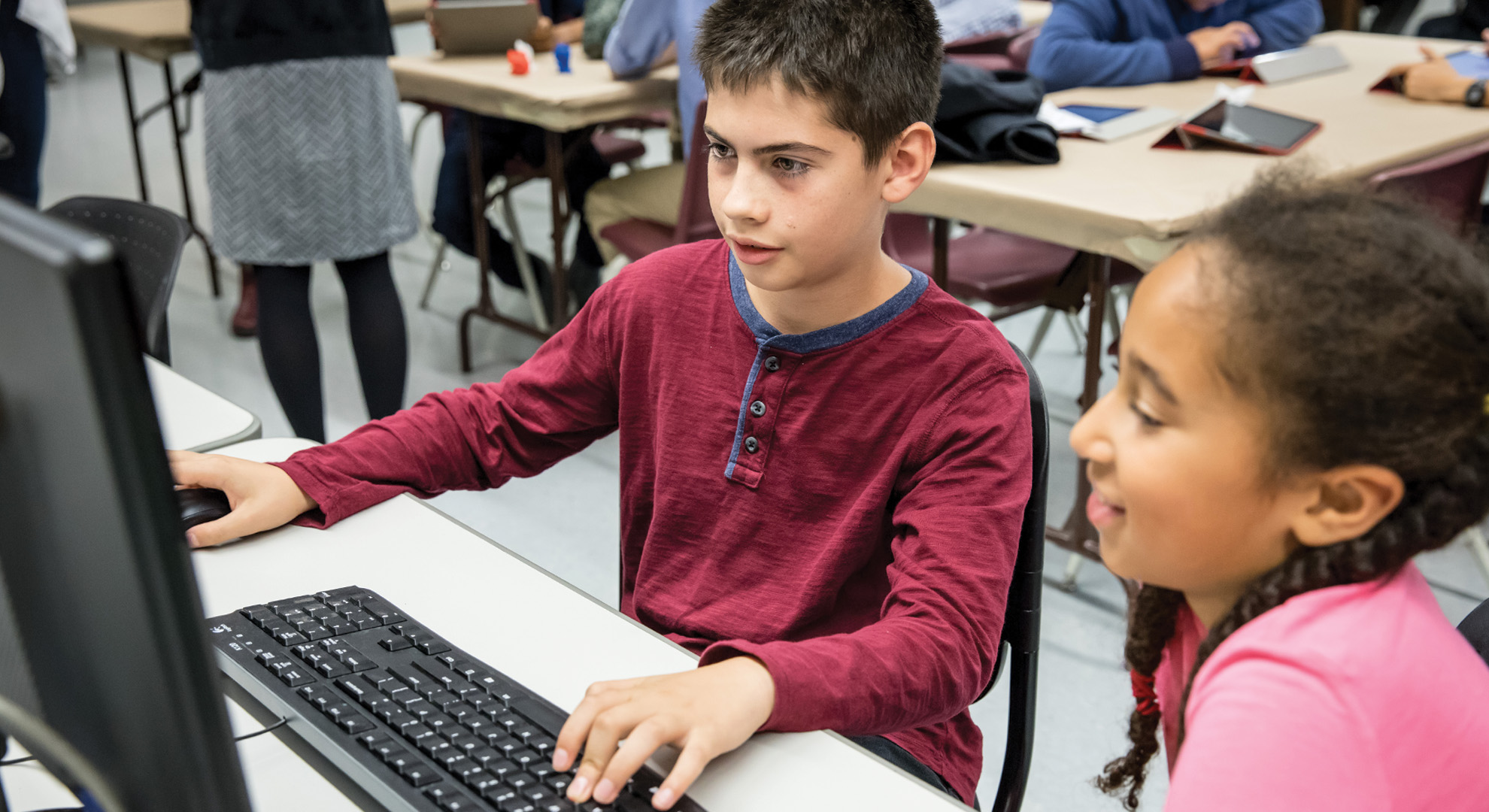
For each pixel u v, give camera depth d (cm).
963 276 227
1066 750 169
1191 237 56
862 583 99
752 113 86
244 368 303
